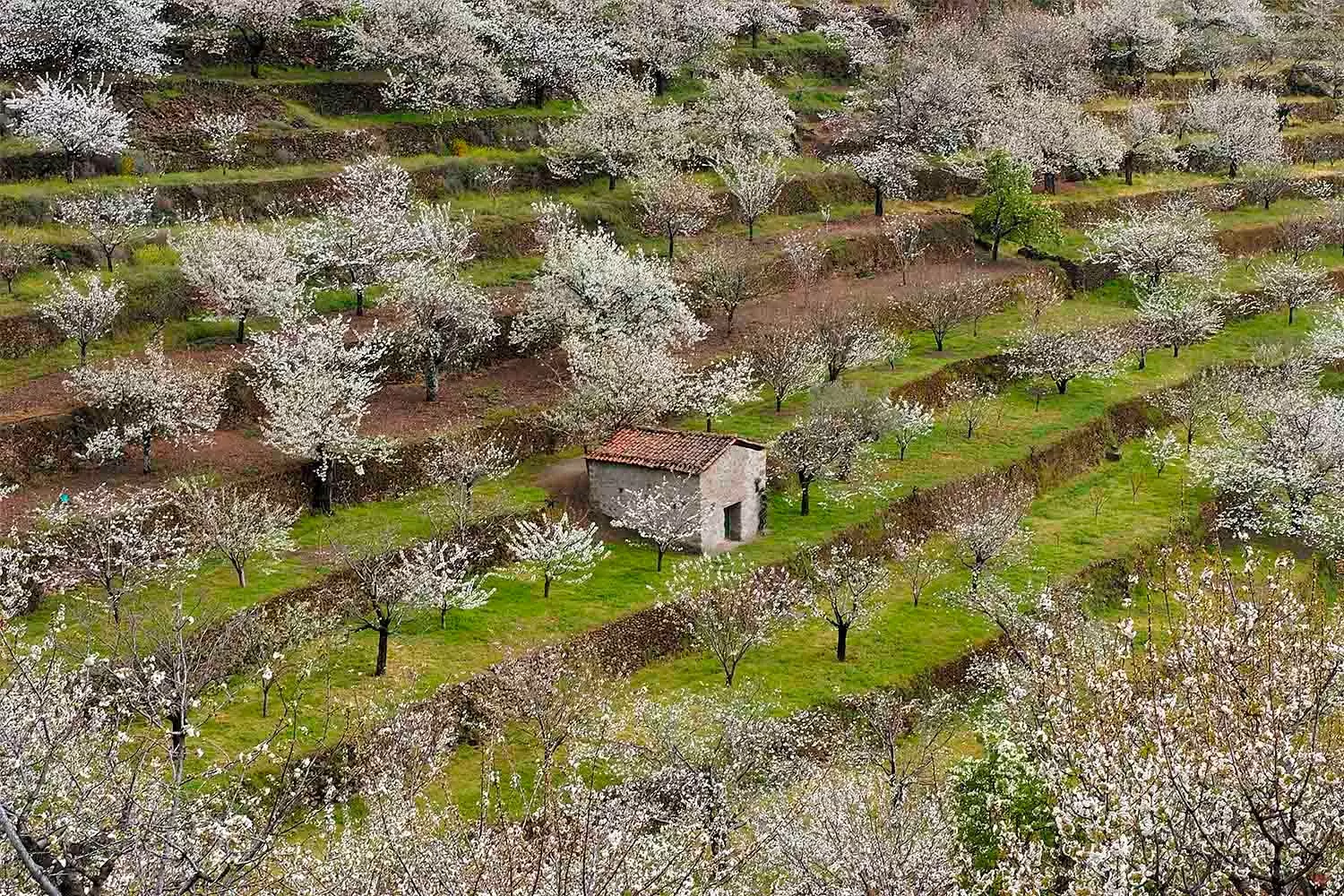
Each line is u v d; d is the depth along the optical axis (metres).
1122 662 22.16
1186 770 16.98
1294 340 70.25
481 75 81.50
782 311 68.69
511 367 60.28
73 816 16.25
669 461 47.69
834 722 37.44
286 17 78.81
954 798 25.28
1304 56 117.38
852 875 22.25
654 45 89.75
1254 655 19.34
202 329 56.00
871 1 118.12
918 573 46.31
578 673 37.19
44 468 45.31
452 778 33.50
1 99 66.75
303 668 35.44
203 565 41.88
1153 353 70.75
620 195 76.69
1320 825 16.31
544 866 18.22
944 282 72.50
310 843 27.56
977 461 55.88
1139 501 55.41
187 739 31.02
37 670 21.55
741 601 40.78
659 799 30.56
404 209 66.75
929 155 90.69
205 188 64.56
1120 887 16.66
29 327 52.00
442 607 40.22
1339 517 51.94
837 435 51.25
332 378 48.91
